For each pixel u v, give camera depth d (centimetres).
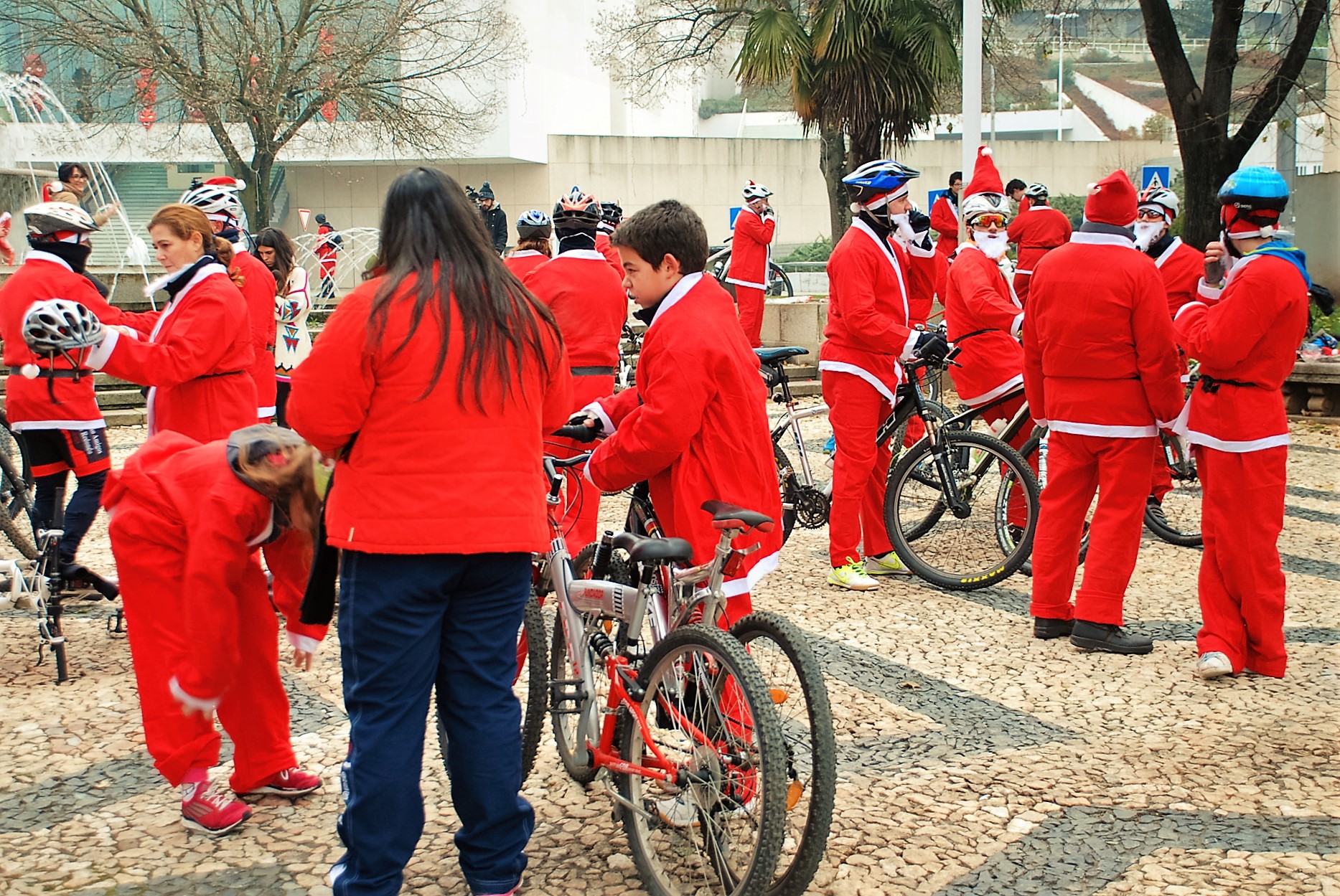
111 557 656
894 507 612
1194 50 3709
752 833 300
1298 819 354
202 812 346
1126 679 475
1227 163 1323
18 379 533
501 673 295
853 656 502
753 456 359
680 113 4553
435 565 275
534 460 288
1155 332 483
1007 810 362
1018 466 586
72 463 537
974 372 662
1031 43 2625
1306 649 507
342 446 280
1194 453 483
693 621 336
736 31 2483
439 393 271
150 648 338
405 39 2592
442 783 385
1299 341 464
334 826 354
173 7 2647
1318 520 732
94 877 325
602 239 1146
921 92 1669
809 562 661
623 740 328
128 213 3078
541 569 388
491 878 300
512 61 2925
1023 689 465
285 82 2373
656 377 347
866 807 364
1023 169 3997
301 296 880
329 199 3319
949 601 583
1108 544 505
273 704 364
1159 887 318
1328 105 1673
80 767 394
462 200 284
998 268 684
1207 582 479
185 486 329
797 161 3703
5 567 466
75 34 2253
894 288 585
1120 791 374
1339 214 1556
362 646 277
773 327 1422
